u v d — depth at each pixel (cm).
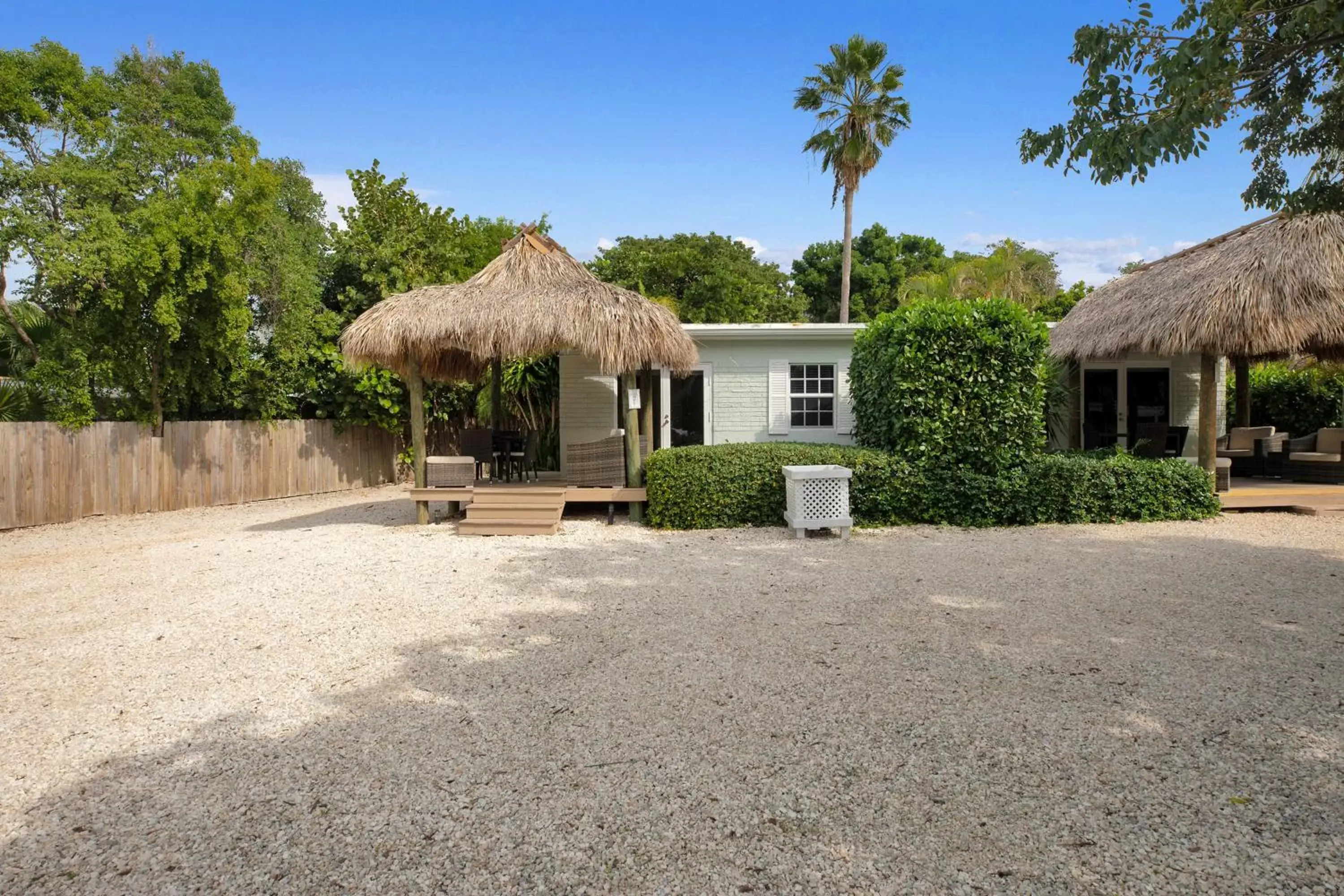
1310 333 953
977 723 389
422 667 490
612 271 3166
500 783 339
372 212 1867
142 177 1498
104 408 1366
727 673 467
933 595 642
